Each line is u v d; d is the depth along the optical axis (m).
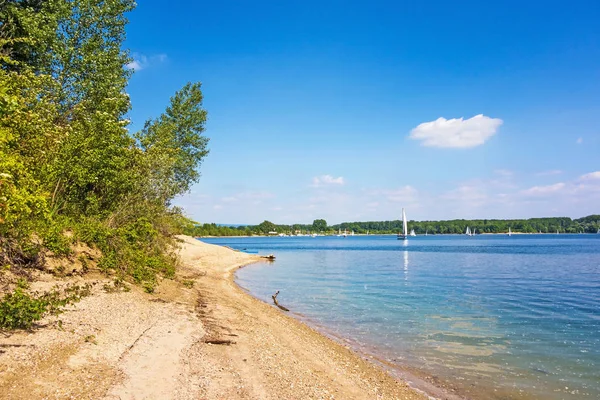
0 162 8.52
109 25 23.56
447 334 16.52
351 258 69.56
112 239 17.67
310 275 40.03
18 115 11.55
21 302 8.53
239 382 8.45
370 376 11.22
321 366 11.38
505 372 12.05
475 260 62.22
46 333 8.60
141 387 7.10
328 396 8.90
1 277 10.95
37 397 5.89
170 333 10.97
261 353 11.14
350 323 18.45
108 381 7.03
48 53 20.50
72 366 7.30
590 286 31.52
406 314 20.50
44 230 13.62
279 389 8.55
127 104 22.39
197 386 7.73
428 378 11.49
